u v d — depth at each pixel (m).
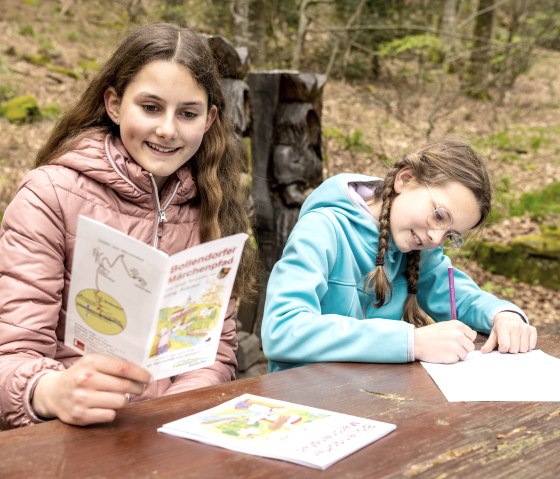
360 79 12.52
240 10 8.87
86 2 12.99
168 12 10.17
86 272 1.19
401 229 1.91
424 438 1.22
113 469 1.06
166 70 1.62
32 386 1.34
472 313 2.08
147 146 1.68
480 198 1.85
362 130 9.73
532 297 5.91
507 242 6.49
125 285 1.16
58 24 12.22
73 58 11.03
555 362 1.72
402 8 12.48
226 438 1.18
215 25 10.48
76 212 1.67
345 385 1.51
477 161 1.89
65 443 1.15
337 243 1.99
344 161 8.21
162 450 1.14
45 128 8.16
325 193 2.10
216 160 1.88
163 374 1.27
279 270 1.91
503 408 1.39
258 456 1.12
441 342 1.70
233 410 1.32
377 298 2.00
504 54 10.97
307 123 3.58
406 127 10.27
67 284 1.69
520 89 14.62
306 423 1.26
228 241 1.22
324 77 3.68
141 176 1.70
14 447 1.13
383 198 1.98
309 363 1.73
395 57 12.10
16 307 1.56
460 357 1.71
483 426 1.29
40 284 1.59
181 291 1.19
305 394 1.44
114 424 1.24
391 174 1.99
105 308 1.20
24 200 1.63
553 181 8.79
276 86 3.47
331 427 1.24
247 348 3.57
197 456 1.12
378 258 1.97
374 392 1.47
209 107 1.83
